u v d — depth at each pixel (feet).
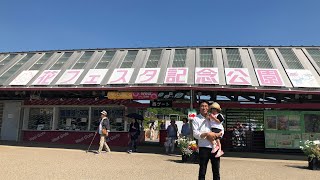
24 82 58.13
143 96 53.83
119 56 64.23
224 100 65.05
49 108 72.59
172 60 59.26
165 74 54.03
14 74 61.93
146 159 44.32
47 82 56.95
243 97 64.64
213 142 20.10
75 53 68.64
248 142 61.31
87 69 59.98
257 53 59.93
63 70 60.80
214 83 49.67
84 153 50.21
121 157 45.96
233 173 33.32
